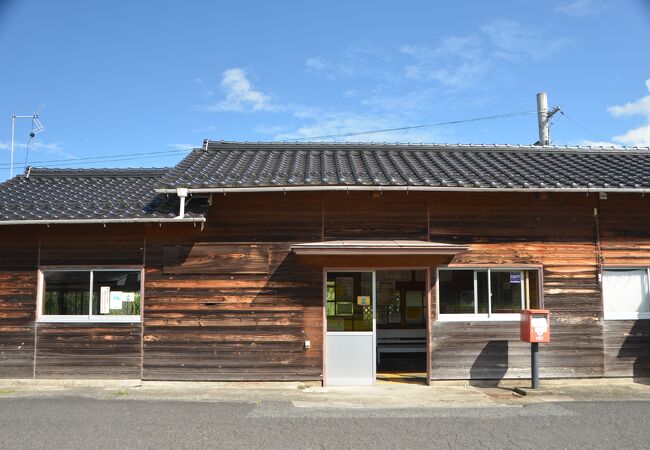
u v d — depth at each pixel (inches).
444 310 367.9
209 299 358.0
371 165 406.0
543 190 350.3
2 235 365.7
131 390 340.5
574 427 259.4
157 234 362.0
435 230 368.8
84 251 362.9
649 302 381.7
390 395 330.0
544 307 370.3
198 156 430.9
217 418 270.5
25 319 359.3
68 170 468.8
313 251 335.9
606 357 371.6
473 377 362.0
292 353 355.6
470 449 227.9
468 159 436.1
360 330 362.0
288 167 397.7
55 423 260.5
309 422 265.1
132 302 361.1
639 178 375.9
